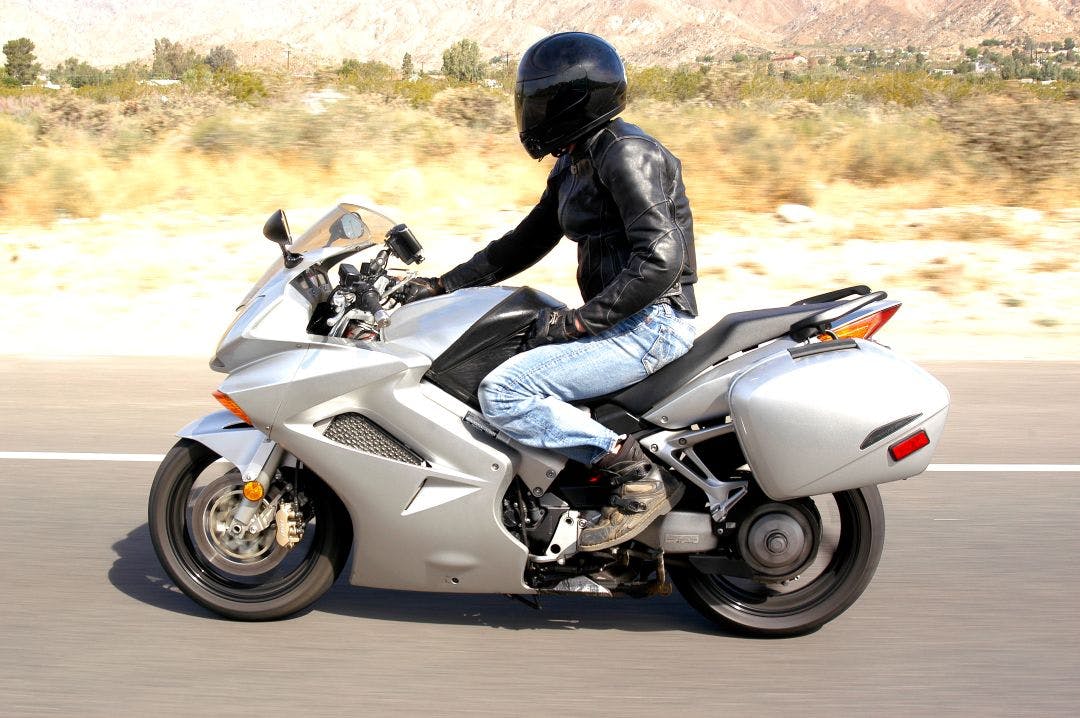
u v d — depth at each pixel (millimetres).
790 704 3754
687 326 4086
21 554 4965
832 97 23031
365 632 4250
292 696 3750
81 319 9930
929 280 11273
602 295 3873
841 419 3932
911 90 23156
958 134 17438
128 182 14836
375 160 16031
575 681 3896
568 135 3928
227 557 4234
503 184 15156
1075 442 6652
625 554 4137
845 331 4098
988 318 10008
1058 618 4441
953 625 4375
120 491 5770
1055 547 5172
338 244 4184
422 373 4055
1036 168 15820
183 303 10453
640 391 4082
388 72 32594
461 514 4039
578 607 4535
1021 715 3693
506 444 4078
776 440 3934
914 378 4047
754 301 10414
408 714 3646
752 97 22391
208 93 23016
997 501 5766
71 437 6605
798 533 4098
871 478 4008
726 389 4055
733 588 4363
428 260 11547
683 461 4137
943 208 14555
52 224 13664
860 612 4500
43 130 19688
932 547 5172
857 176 16016
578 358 3979
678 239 3848
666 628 4352
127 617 4340
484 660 4043
